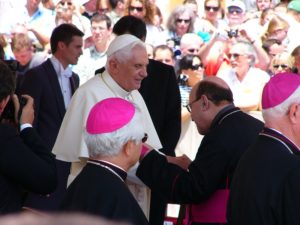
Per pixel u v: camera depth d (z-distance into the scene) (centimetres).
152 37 2561
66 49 2025
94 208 802
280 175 924
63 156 1307
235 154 1162
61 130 1324
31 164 980
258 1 2616
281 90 956
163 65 1625
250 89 2394
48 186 1007
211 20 2584
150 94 1597
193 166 1183
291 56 2236
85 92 1316
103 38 2470
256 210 924
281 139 954
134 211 817
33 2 2505
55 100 2000
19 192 1007
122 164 845
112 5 2570
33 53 2458
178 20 2561
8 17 2475
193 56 2416
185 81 2381
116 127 836
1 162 967
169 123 1611
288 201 909
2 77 983
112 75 1323
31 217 340
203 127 1221
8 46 2441
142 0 2562
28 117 1055
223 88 1205
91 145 842
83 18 2531
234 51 2439
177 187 1178
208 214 1198
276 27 2527
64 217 337
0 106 994
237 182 972
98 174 830
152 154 1220
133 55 1299
